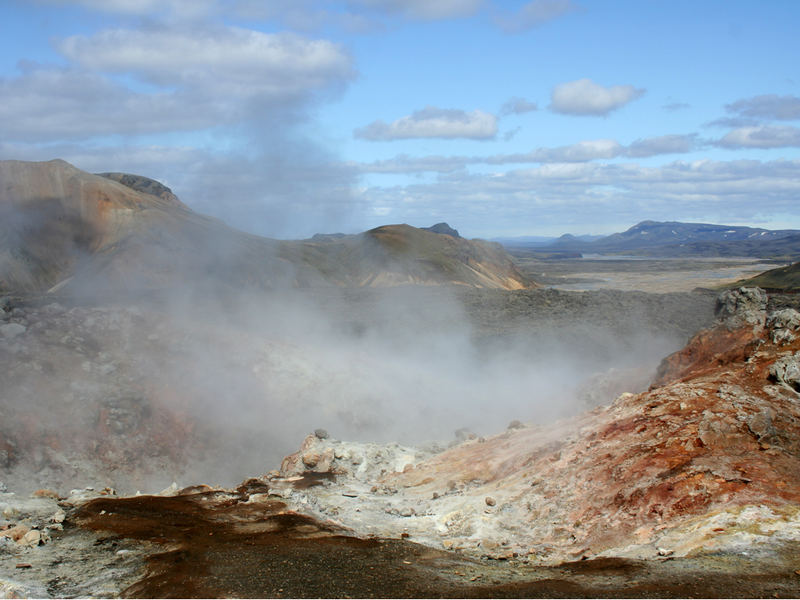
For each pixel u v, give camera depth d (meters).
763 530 14.66
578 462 21.38
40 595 14.88
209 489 26.06
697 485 17.16
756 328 27.05
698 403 22.00
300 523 20.27
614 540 16.47
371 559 16.50
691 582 12.79
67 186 157.50
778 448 18.64
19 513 21.06
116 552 17.66
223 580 15.07
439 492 23.81
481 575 14.93
